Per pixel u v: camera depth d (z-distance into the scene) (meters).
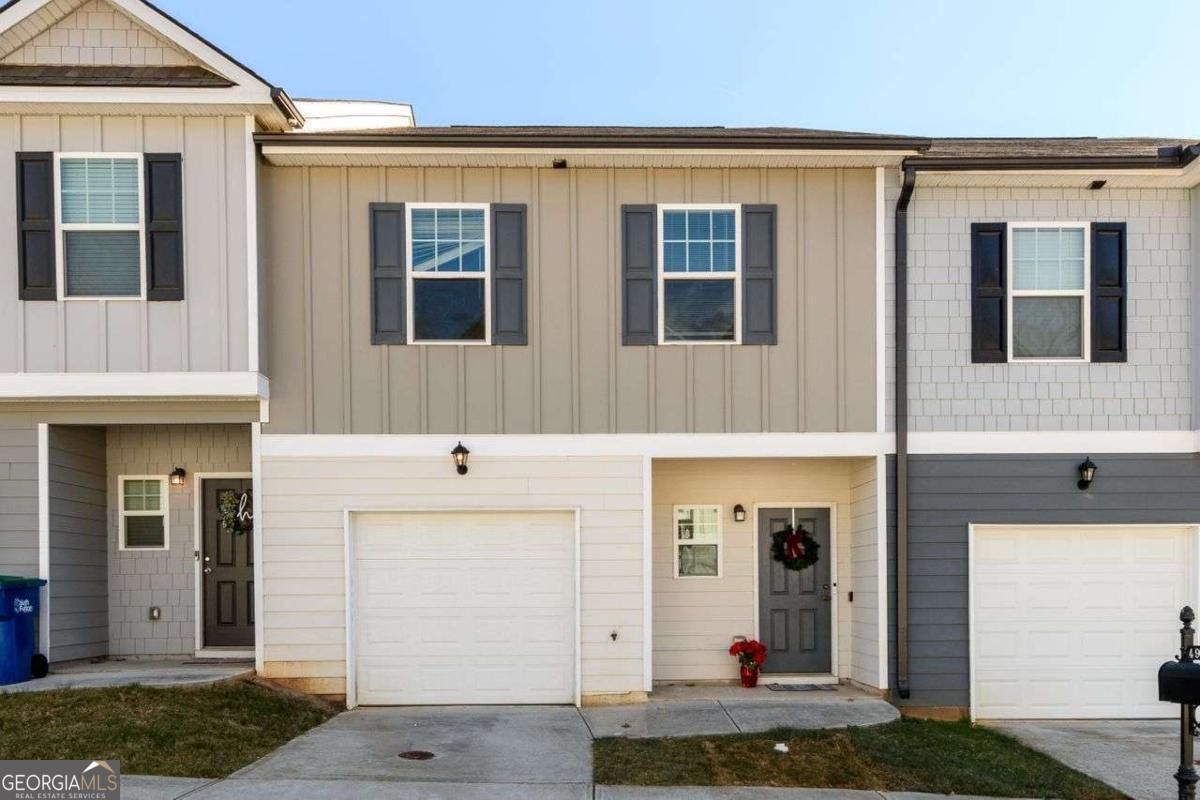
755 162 9.43
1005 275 9.59
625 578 9.42
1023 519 9.49
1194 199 9.68
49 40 9.16
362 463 9.38
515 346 9.45
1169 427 9.60
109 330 8.94
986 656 9.58
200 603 10.48
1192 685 6.02
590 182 9.53
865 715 8.82
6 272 8.93
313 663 9.28
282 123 9.24
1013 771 7.58
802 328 9.52
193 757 7.18
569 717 8.88
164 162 8.99
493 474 9.42
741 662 10.26
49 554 9.25
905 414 9.41
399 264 9.43
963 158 9.26
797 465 10.65
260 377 9.06
